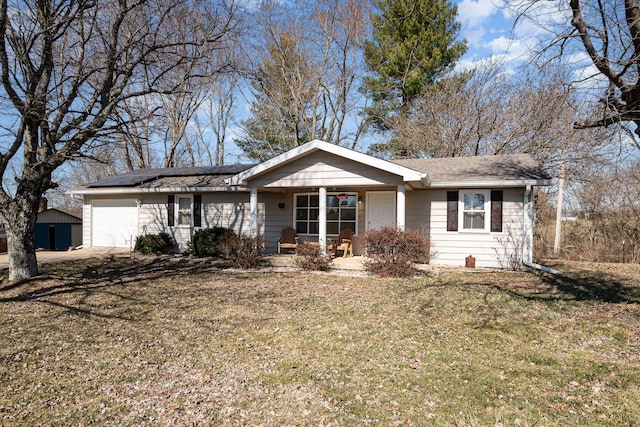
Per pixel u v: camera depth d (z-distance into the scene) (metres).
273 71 23.92
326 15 23.36
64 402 4.02
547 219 21.47
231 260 12.57
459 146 20.67
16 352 5.34
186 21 11.68
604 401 3.77
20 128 9.33
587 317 6.44
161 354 5.22
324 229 11.88
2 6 8.67
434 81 22.27
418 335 5.72
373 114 24.06
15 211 9.88
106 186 16.55
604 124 6.16
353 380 4.35
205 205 15.70
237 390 4.20
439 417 3.58
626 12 5.62
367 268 10.95
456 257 12.29
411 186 12.00
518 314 6.67
